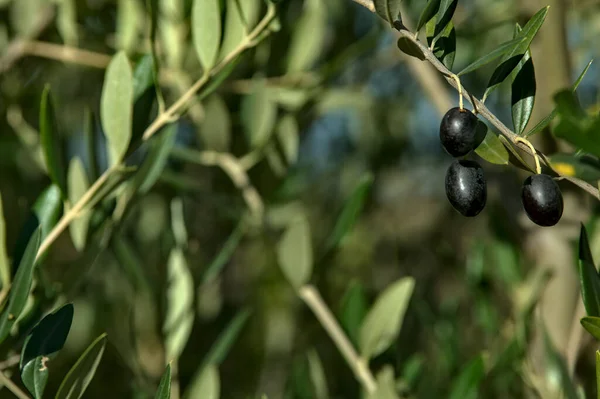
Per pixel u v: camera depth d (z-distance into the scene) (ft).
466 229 5.37
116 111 2.41
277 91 3.40
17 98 3.75
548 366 3.04
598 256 2.95
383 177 5.39
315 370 3.01
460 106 2.04
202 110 3.34
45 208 2.47
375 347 2.94
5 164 4.00
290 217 3.67
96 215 2.62
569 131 1.79
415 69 3.66
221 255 3.12
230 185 3.54
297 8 3.61
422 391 3.38
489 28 3.99
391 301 2.94
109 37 3.58
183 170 3.67
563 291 3.15
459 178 2.06
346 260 5.65
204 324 3.84
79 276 2.59
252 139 3.31
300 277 3.03
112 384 3.76
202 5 2.47
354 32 4.14
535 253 3.26
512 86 2.10
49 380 3.62
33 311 2.47
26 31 3.47
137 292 3.15
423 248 5.45
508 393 3.14
